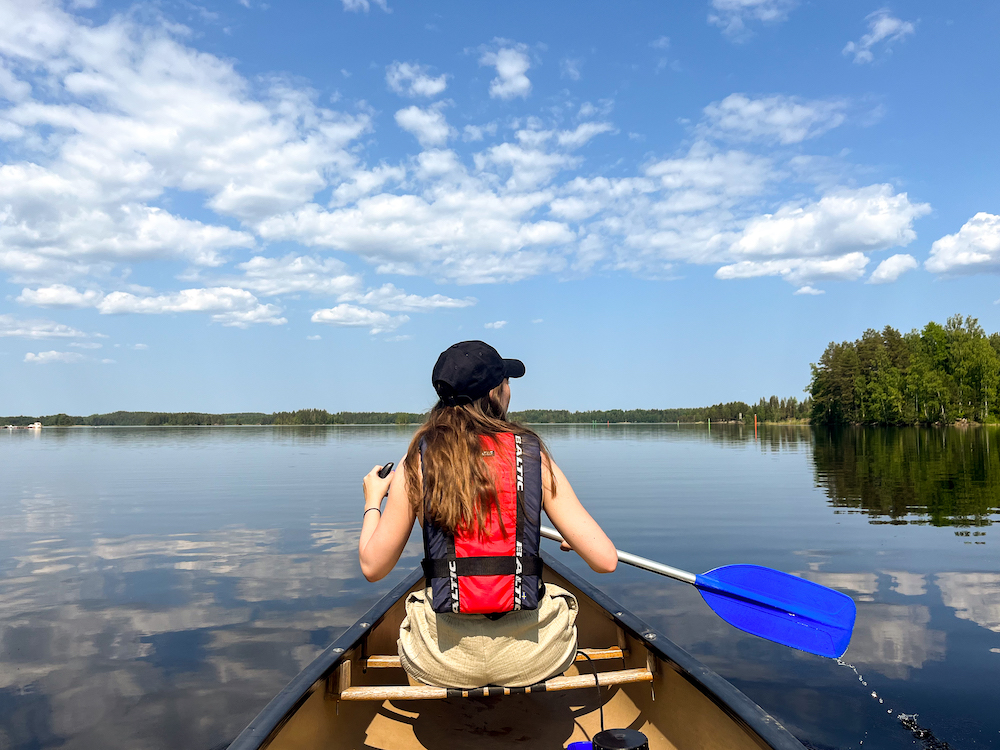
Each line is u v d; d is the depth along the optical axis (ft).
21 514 34.65
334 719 6.68
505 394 6.18
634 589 18.34
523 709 7.81
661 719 7.06
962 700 10.87
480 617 5.42
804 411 320.50
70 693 11.69
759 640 13.92
